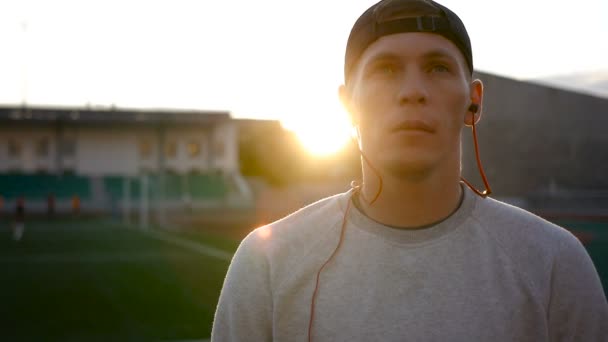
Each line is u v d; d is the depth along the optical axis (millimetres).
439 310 1166
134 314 8414
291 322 1221
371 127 1215
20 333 7352
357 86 1249
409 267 1200
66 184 38906
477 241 1229
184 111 42531
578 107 10406
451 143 1211
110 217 36312
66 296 9914
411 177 1192
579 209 11562
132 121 40906
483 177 1331
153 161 42969
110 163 41656
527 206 9586
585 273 1249
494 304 1171
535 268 1210
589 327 1228
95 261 14695
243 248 1344
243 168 52094
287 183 51375
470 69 1282
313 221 1308
